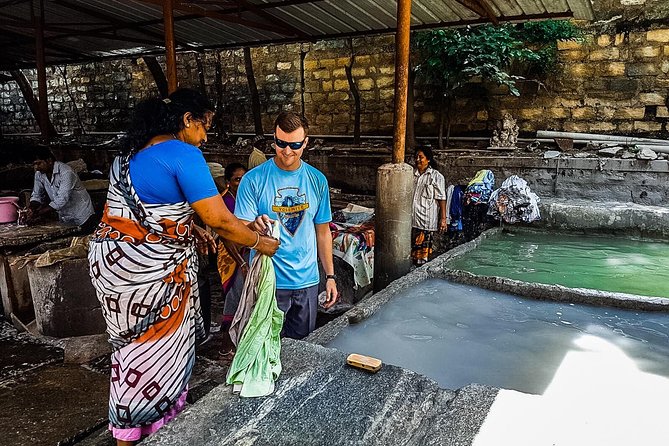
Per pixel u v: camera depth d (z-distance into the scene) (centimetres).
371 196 649
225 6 644
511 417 161
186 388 195
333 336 251
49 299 353
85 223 452
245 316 188
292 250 250
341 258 422
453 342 253
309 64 902
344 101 881
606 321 281
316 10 603
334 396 173
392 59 824
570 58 716
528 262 467
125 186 169
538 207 585
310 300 261
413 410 166
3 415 260
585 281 409
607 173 596
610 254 495
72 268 353
